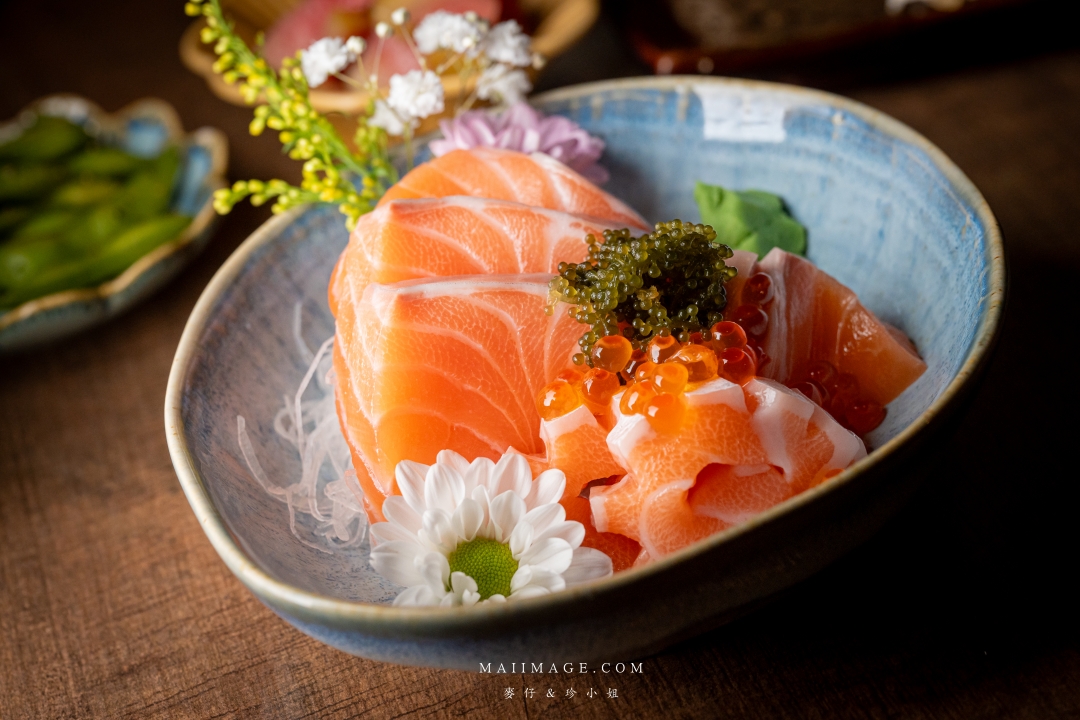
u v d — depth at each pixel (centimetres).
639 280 29
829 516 26
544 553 28
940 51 45
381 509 31
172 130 51
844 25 44
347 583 30
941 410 26
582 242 32
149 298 44
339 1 46
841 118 34
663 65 44
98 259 44
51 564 35
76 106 54
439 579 27
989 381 34
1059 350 35
